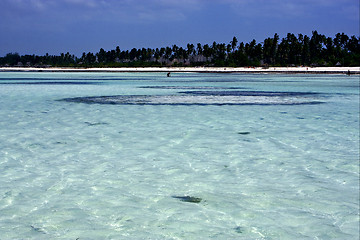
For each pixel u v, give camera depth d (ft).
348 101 80.18
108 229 18.62
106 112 60.08
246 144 37.29
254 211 21.04
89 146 36.09
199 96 92.07
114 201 22.25
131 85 140.97
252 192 24.02
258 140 39.17
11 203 21.77
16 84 143.74
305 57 485.15
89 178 26.53
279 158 32.19
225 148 35.60
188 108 66.13
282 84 150.10
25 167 29.09
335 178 26.94
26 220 19.53
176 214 20.51
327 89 119.44
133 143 37.47
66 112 59.82
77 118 53.36
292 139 39.70
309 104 73.97
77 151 34.17
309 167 29.60
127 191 23.98
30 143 37.19
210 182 25.89
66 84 146.00
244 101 79.56
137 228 18.79
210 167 29.45
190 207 21.50
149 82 165.58
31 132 42.70
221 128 45.91
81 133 42.34
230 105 71.46
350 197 23.30
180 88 124.57
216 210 21.12
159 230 18.61
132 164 30.12
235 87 130.41
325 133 42.93
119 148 35.40
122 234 18.12
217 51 539.29
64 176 26.91
